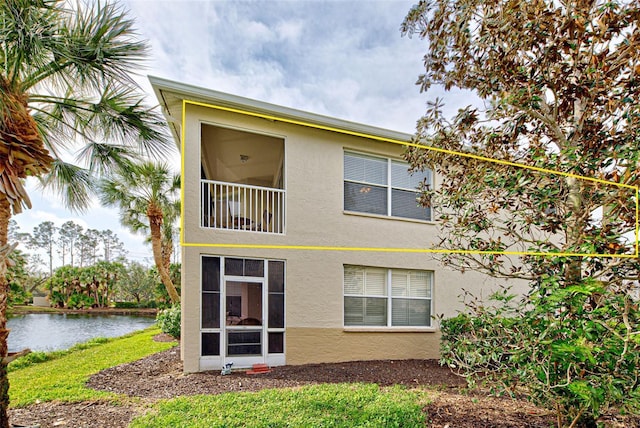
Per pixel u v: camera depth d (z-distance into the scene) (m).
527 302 4.20
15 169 3.98
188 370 6.86
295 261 7.98
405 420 4.55
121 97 5.20
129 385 6.17
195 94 7.10
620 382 3.21
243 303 7.49
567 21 3.72
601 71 3.84
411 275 9.27
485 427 4.38
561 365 3.51
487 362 4.16
